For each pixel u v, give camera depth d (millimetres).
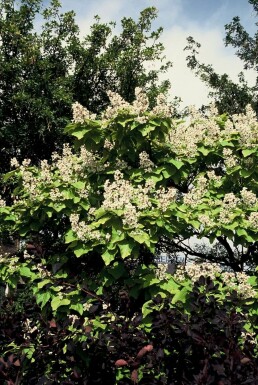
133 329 4375
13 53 15188
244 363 3701
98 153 7703
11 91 14633
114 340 4203
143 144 7035
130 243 5836
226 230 6484
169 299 4820
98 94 16438
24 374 4516
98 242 6078
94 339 4465
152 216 6035
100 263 6797
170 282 6020
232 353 3838
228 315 4355
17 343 4410
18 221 7055
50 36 15867
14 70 14328
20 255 7590
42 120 14258
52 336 4344
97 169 7129
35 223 6973
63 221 7535
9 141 14133
